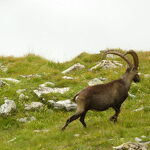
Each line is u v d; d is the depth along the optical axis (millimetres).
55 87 48469
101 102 33969
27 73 60156
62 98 44844
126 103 42719
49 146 32312
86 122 36875
